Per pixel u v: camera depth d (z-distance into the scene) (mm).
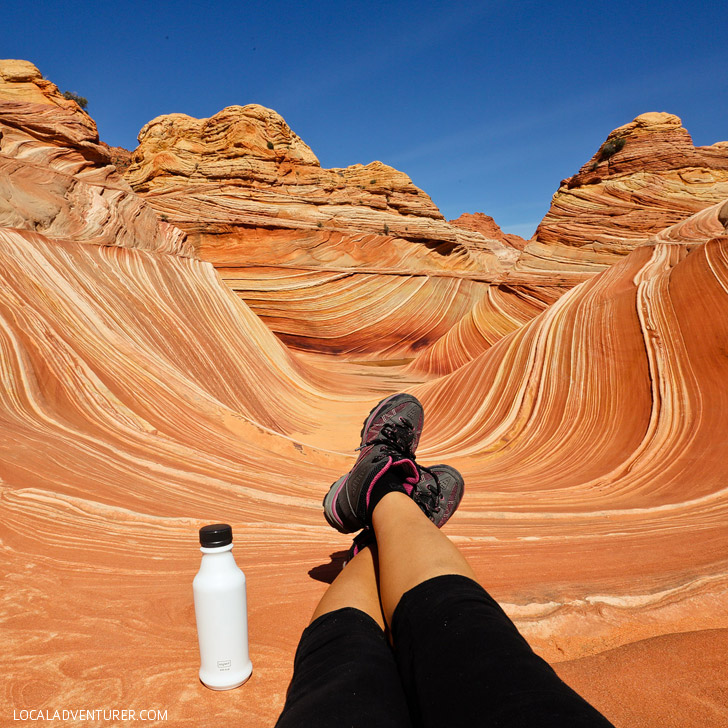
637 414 7176
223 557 1494
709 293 7621
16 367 5953
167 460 5305
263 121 46438
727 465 5457
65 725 1298
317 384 17016
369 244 41594
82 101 27047
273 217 40625
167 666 1596
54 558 2547
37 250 9156
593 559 2773
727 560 2553
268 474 5777
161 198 39531
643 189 35969
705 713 1338
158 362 8656
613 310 8758
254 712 1364
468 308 41094
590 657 1674
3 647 1693
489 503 5105
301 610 2021
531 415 8477
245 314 15688
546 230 34688
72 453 4441
